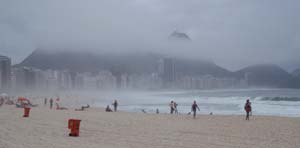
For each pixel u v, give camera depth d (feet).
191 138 54.24
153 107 226.17
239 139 53.57
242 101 290.97
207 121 87.35
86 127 71.82
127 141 50.62
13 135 56.75
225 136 57.16
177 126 74.18
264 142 50.70
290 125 75.72
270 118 96.89
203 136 56.85
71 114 111.96
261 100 298.15
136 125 76.43
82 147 44.24
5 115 104.63
